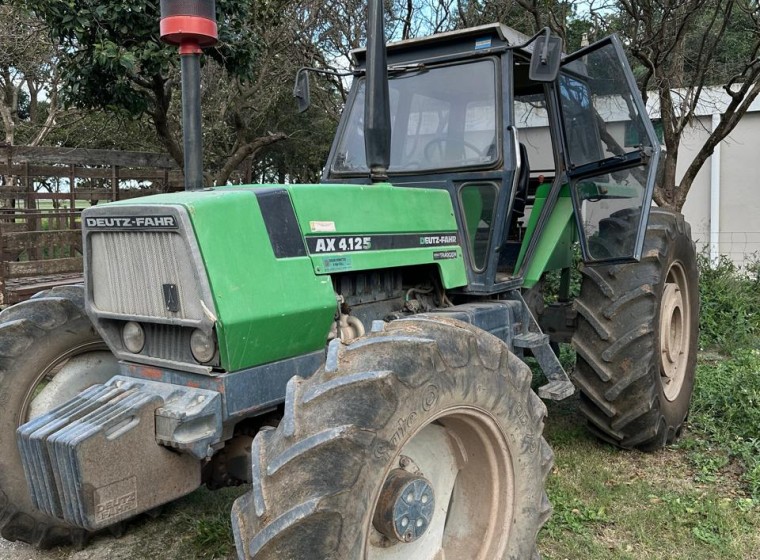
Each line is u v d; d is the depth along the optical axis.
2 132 15.68
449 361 2.23
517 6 9.84
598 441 4.35
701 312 7.28
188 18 2.54
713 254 11.39
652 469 3.97
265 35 8.89
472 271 3.58
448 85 3.70
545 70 3.00
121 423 2.23
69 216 7.39
